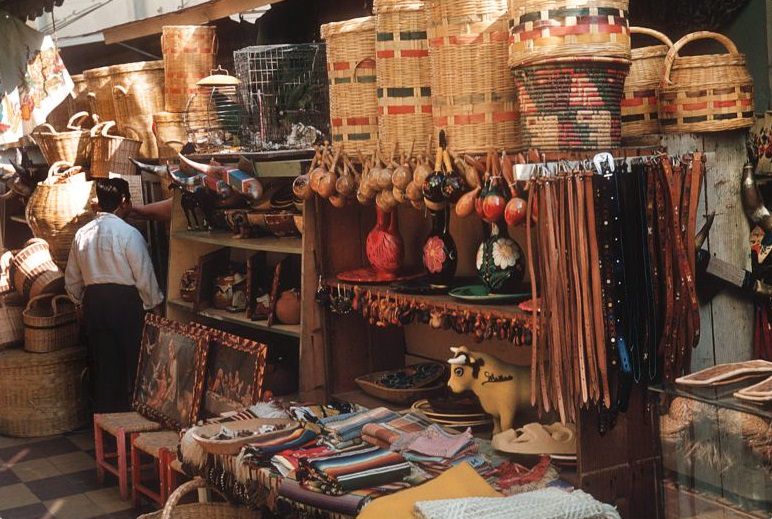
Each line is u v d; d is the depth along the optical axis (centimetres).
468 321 362
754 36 434
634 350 305
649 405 310
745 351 364
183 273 604
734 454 282
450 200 353
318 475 339
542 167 297
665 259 303
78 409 681
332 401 452
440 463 346
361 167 422
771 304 359
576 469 333
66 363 675
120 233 604
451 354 460
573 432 354
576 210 293
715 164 357
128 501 527
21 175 817
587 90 307
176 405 510
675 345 308
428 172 362
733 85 345
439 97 354
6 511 524
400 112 377
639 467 321
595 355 299
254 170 516
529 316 333
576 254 295
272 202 536
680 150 351
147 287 606
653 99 369
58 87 804
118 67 689
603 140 312
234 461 371
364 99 403
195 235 587
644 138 347
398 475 337
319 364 456
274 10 681
